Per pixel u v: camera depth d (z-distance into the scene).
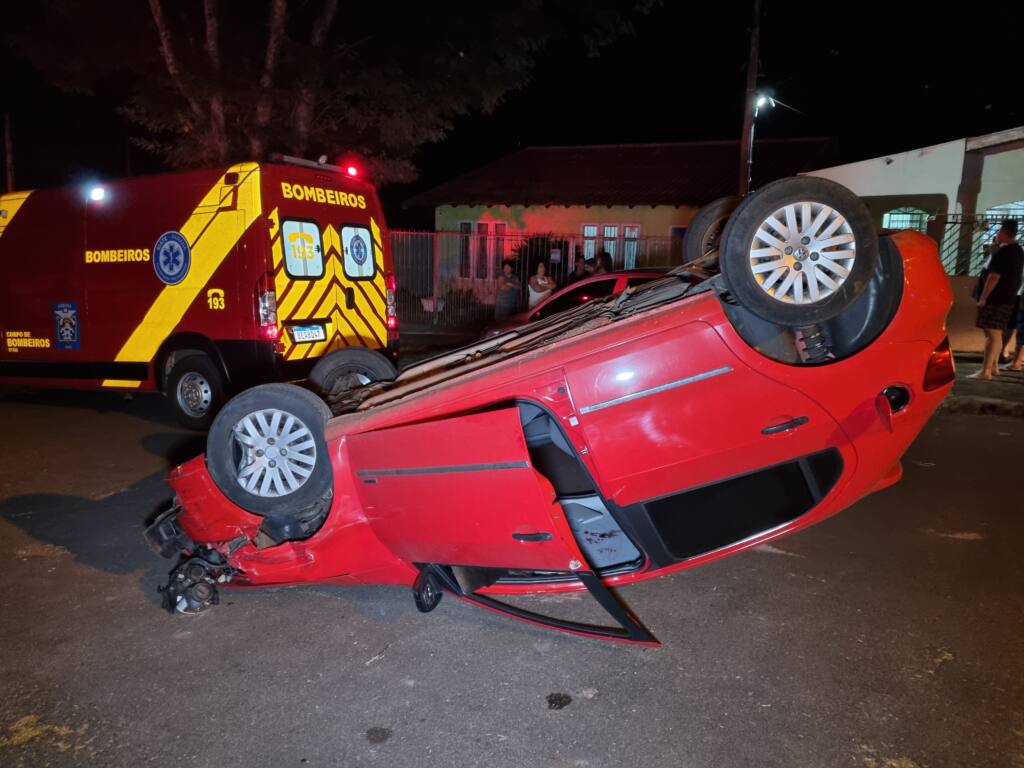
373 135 13.26
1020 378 10.09
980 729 2.88
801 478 3.62
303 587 4.23
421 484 3.49
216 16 11.15
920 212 15.41
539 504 3.26
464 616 3.87
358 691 3.19
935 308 3.48
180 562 4.17
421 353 13.85
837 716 2.97
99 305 7.89
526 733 2.90
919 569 4.36
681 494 3.56
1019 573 4.30
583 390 3.35
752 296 3.28
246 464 4.17
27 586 4.26
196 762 2.76
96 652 3.54
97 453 6.98
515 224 21.52
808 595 4.04
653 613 3.85
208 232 7.11
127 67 12.30
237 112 12.07
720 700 3.09
